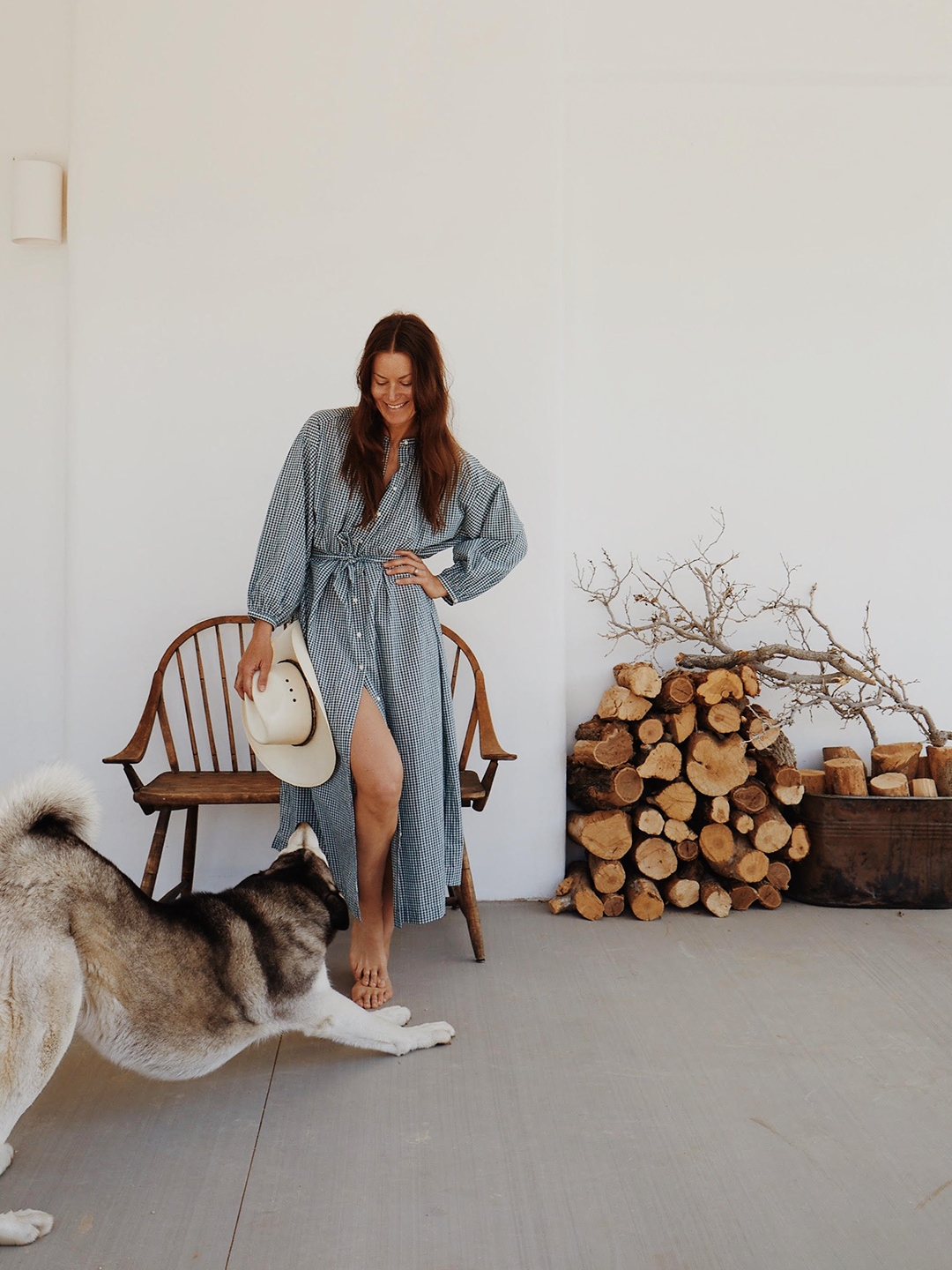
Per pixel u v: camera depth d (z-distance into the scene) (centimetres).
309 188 311
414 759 230
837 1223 161
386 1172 175
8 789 163
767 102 342
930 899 312
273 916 195
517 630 318
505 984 255
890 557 347
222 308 311
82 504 310
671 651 344
